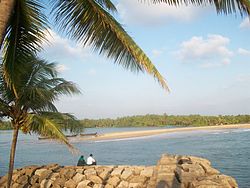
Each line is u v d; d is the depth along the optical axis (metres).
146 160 41.69
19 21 5.73
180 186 7.07
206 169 9.97
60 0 5.62
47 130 10.36
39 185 13.19
